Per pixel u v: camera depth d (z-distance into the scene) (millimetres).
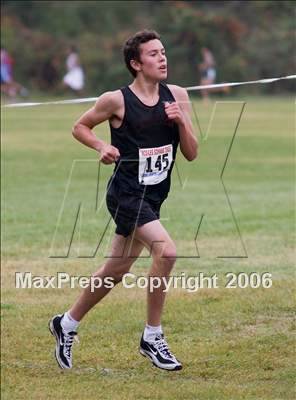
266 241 24609
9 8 108375
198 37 98438
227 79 100000
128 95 14523
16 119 66438
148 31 14633
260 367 15602
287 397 14227
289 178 37656
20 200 31891
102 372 15781
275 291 19641
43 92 99688
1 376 15672
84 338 17391
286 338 16828
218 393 14445
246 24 108688
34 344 17312
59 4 108688
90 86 98938
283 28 106500
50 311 19297
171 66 98000
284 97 95938
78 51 100938
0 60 89062
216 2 110625
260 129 56938
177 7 102250
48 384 15234
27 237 25906
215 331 17484
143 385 15016
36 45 102250
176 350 16484
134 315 18625
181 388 14758
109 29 108312
